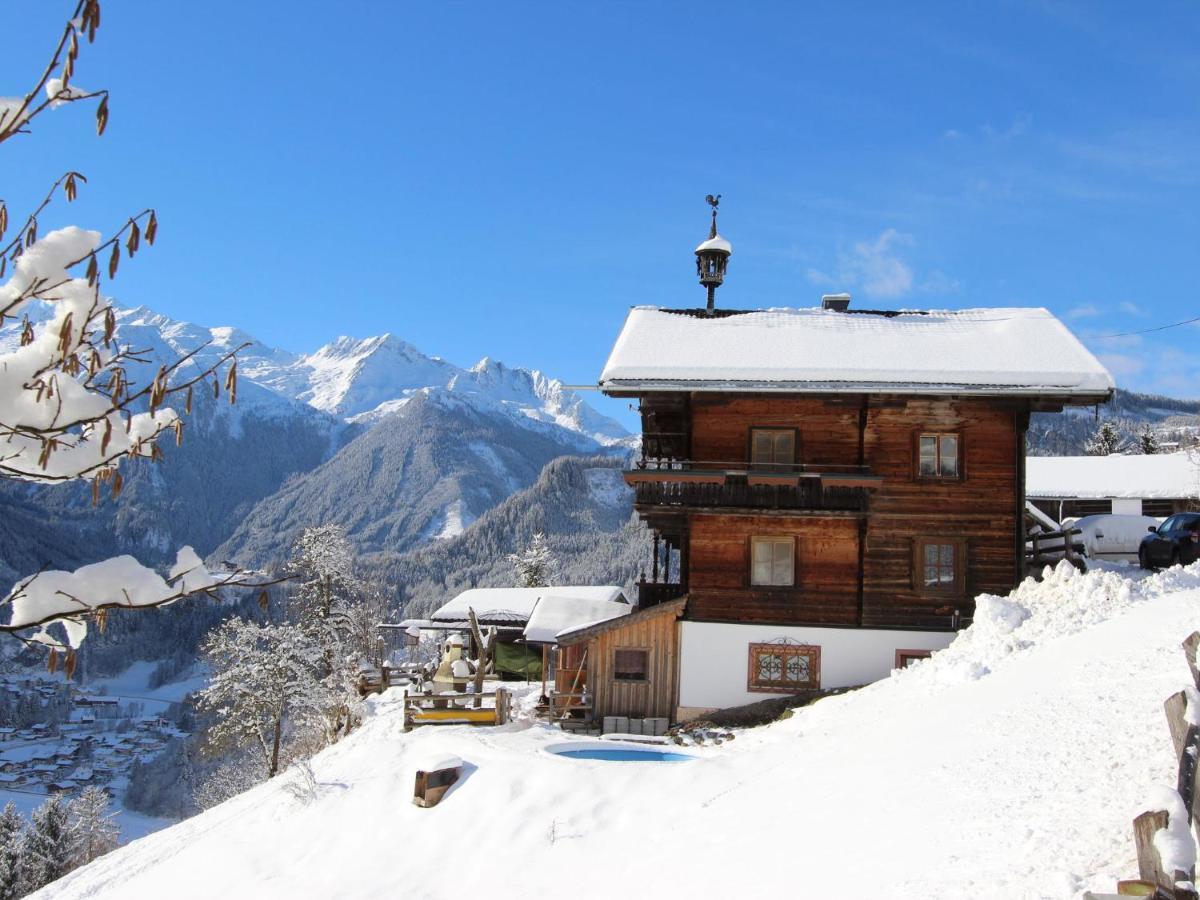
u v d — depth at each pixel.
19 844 50.94
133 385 5.32
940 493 29.05
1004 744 15.05
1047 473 50.94
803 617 28.98
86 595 5.16
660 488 28.75
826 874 12.70
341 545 57.81
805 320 33.72
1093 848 10.52
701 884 14.16
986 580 28.77
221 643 51.00
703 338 31.55
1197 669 8.18
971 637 23.64
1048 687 17.11
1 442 5.05
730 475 28.17
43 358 5.00
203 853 21.89
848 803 15.13
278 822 22.47
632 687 29.02
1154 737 13.02
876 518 29.05
